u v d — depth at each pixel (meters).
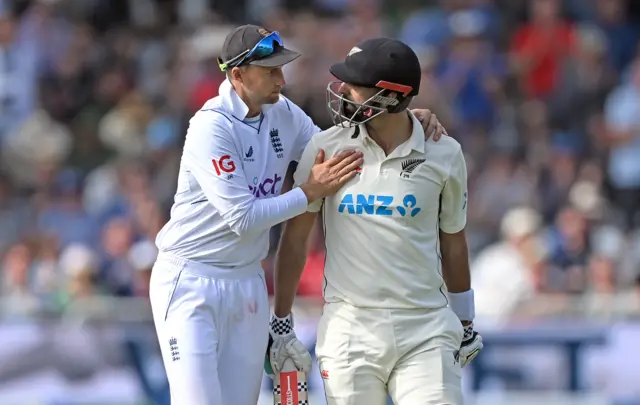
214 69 41.03
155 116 41.25
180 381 16.64
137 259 31.58
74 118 42.47
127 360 28.69
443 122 37.88
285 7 44.09
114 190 37.16
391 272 16.27
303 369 17.47
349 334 16.39
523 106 40.25
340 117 16.33
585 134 39.22
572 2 43.56
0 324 29.14
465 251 17.19
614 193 37.69
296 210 16.30
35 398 28.66
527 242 30.83
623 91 40.19
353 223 16.38
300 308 28.34
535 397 28.20
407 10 44.09
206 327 16.84
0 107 42.72
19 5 45.25
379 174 16.27
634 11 44.06
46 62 43.31
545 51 41.19
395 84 15.88
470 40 41.41
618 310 28.50
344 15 42.97
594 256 32.44
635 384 27.97
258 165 17.03
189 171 17.02
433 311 16.52
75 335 28.89
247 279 17.27
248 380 17.30
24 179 39.94
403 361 16.42
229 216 16.48
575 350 28.33
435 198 16.42
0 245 36.56
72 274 31.30
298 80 35.31
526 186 35.97
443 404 16.19
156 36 45.28
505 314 29.64
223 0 45.22
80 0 45.72
